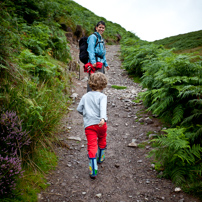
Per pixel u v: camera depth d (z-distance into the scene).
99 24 3.39
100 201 1.97
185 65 3.44
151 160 2.63
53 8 10.11
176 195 1.98
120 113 4.37
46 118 2.71
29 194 1.88
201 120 2.85
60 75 5.24
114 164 2.61
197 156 2.22
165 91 3.44
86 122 2.27
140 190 2.11
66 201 1.93
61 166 2.49
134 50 8.60
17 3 6.76
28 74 3.47
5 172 1.71
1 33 2.48
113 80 7.31
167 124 3.50
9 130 2.00
